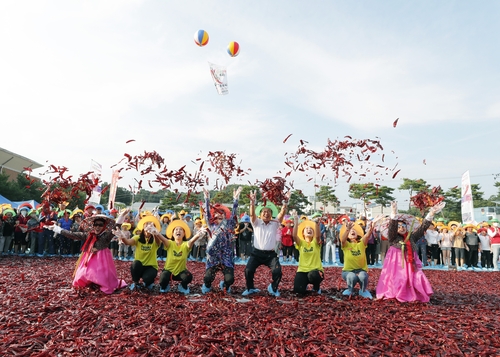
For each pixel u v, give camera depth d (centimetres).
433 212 739
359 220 1406
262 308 611
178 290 771
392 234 762
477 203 5738
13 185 3216
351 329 510
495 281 1189
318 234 783
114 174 977
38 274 949
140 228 783
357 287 911
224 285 755
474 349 451
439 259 1744
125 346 430
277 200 780
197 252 1559
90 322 516
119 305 613
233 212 779
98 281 725
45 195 819
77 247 1563
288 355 416
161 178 808
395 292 716
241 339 460
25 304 610
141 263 769
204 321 527
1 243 1470
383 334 495
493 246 1577
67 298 659
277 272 738
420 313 616
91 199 1403
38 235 1504
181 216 1588
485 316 605
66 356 403
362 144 828
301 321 539
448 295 826
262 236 760
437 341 474
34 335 459
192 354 408
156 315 553
